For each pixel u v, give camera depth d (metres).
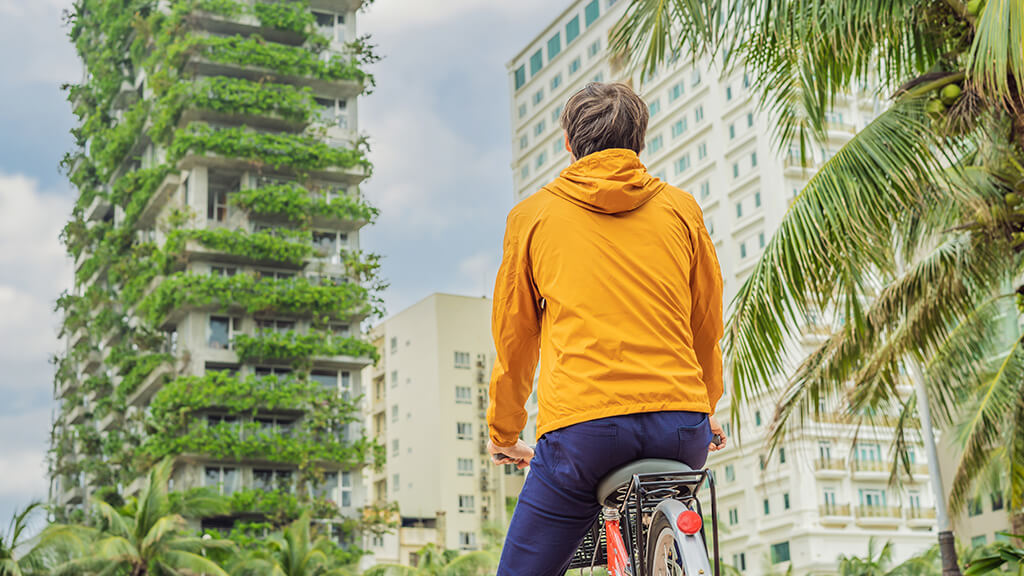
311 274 59.00
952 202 8.32
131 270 58.94
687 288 2.13
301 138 59.53
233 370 56.75
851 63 7.09
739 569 59.22
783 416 9.45
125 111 67.44
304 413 56.34
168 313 55.69
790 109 7.51
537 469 2.10
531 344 2.21
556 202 2.13
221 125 60.19
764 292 6.82
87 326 66.31
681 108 70.88
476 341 86.44
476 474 82.75
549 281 2.09
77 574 38.56
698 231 2.19
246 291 55.19
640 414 1.97
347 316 58.16
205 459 53.47
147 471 52.38
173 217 56.50
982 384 11.17
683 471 1.97
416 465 84.12
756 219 63.59
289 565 44.75
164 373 54.94
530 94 83.81
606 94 2.25
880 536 56.91
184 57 59.97
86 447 61.00
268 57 60.00
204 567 40.56
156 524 40.69
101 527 42.34
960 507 11.38
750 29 6.86
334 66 61.81
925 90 6.75
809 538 55.06
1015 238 7.71
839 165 6.73
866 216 6.54
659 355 2.02
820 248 6.61
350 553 53.62
